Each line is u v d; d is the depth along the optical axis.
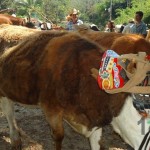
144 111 2.65
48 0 48.12
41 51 3.27
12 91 3.53
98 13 60.75
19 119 5.15
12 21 8.47
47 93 3.13
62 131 3.17
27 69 3.31
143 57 2.62
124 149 4.18
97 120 2.89
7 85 3.56
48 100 3.14
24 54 3.40
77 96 2.94
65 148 4.21
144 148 2.61
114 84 2.63
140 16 7.24
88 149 4.20
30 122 5.04
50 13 47.69
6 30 3.89
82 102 2.91
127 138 2.71
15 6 36.09
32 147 4.22
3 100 3.95
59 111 3.11
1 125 4.87
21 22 8.62
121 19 40.06
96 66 2.88
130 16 37.84
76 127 3.06
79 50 3.03
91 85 2.86
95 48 3.01
